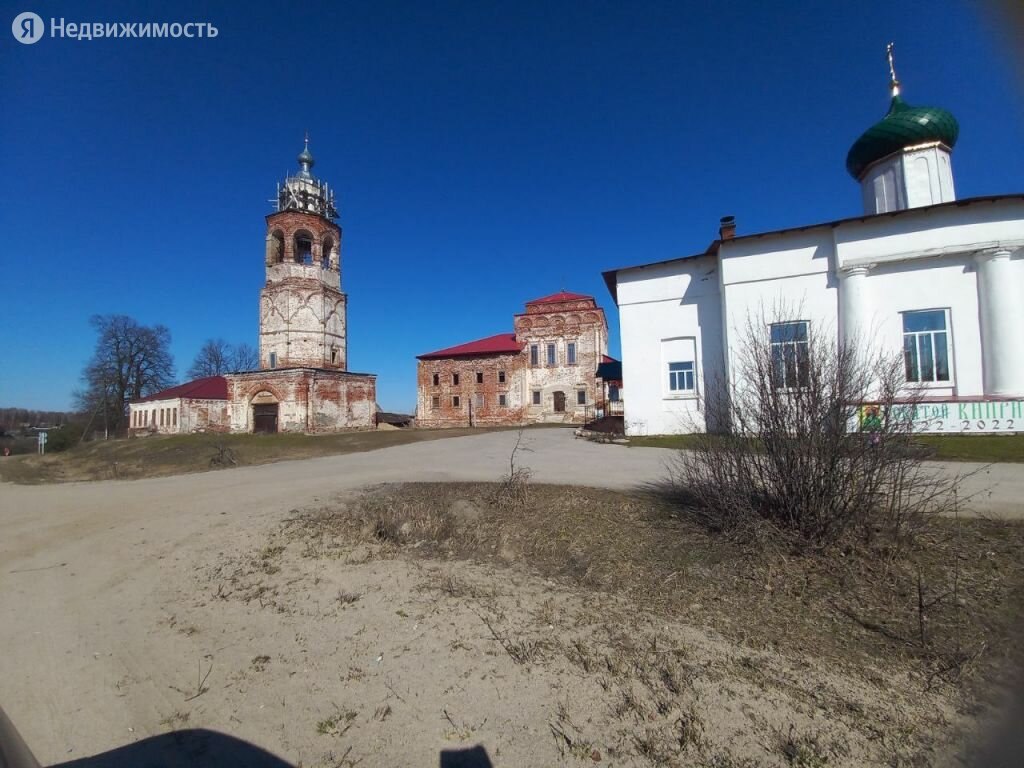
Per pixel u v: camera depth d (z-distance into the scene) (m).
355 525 7.20
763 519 5.05
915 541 4.71
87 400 51.09
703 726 2.74
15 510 9.98
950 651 3.33
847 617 3.83
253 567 5.82
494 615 4.20
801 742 2.59
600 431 21.30
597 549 5.48
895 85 18.33
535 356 43.38
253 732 2.91
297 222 38.66
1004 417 12.82
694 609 4.11
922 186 17.61
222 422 46.12
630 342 18.53
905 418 4.94
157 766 2.66
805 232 15.44
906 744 2.56
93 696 3.37
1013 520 5.37
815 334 5.74
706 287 17.56
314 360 38.47
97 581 5.77
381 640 3.91
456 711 2.99
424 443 22.31
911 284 14.34
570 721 2.84
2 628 4.54
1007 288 13.38
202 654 3.88
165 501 10.16
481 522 6.67
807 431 4.88
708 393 6.41
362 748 2.72
